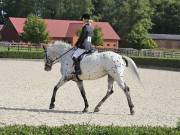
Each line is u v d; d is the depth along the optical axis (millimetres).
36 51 62469
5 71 35969
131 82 30812
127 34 108812
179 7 137000
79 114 15953
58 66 47531
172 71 47875
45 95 21062
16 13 132500
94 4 132000
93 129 10031
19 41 93562
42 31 82500
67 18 126812
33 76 32250
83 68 16453
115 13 122625
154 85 29156
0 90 22453
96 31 82938
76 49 16781
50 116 15180
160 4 138500
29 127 10133
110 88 16734
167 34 129125
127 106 18438
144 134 9875
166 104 19594
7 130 9672
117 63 16219
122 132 9773
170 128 10602
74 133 9695
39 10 130000
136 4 111812
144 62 56406
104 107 17938
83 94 16672
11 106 17172
